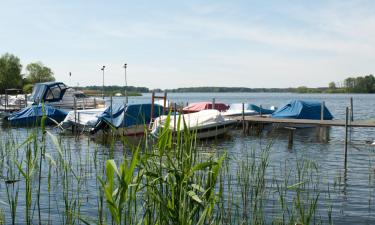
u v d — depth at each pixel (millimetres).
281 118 27375
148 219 4652
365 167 15320
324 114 28203
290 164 15633
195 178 5234
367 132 28672
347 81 163000
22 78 91875
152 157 4664
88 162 14328
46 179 11602
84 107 37438
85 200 9742
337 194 10992
